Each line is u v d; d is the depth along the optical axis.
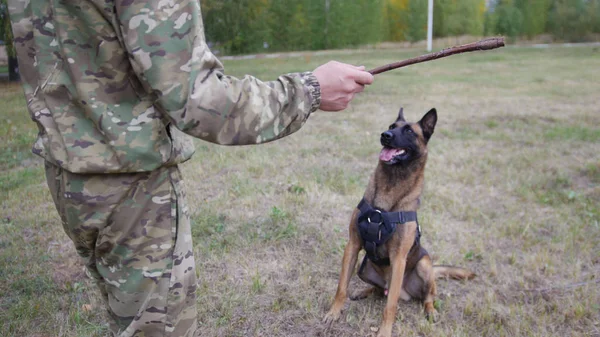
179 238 1.48
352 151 7.20
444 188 5.77
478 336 3.25
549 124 9.00
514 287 3.85
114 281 1.43
